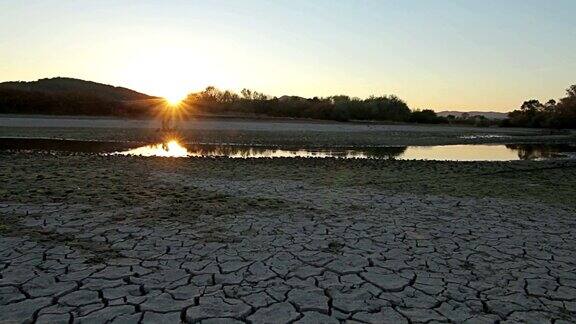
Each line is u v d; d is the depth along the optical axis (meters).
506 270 5.34
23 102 52.94
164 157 17.05
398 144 30.34
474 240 6.59
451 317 4.10
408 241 6.44
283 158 18.17
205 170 13.65
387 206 8.91
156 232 6.54
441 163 17.91
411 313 4.16
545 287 4.85
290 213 8.00
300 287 4.70
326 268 5.27
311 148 24.92
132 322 3.86
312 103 76.19
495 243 6.46
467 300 4.47
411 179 12.98
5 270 4.94
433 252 5.96
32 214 7.36
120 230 6.59
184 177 12.09
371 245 6.20
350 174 13.64
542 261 5.71
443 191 11.00
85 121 43.16
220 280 4.82
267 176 12.72
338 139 31.56
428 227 7.28
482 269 5.36
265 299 4.38
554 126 66.31
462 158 22.45
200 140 27.39
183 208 8.16
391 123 67.12
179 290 4.54
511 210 8.88
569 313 4.25
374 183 11.93
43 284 4.60
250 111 73.81
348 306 4.28
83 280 4.72
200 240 6.21
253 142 27.23
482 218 8.07
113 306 4.15
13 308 4.06
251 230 6.79
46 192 9.21
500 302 4.44
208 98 82.56
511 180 13.52
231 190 10.25
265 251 5.82
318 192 10.30
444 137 38.88
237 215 7.73
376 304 4.34
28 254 5.46
